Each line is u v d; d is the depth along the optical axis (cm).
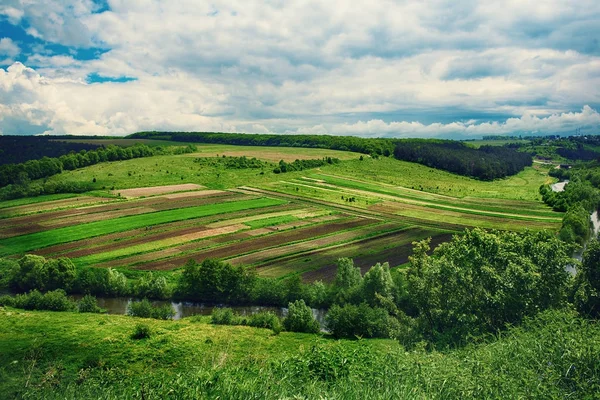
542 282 3334
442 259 3741
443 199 14975
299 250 9275
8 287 7706
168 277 7819
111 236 9794
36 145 19362
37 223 10425
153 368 4359
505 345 1614
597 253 3750
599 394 1181
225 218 11456
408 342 3616
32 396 1683
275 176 17112
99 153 19175
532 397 1176
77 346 4916
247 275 7338
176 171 17300
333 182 16675
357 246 9619
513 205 14250
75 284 7600
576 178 18212
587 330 1708
